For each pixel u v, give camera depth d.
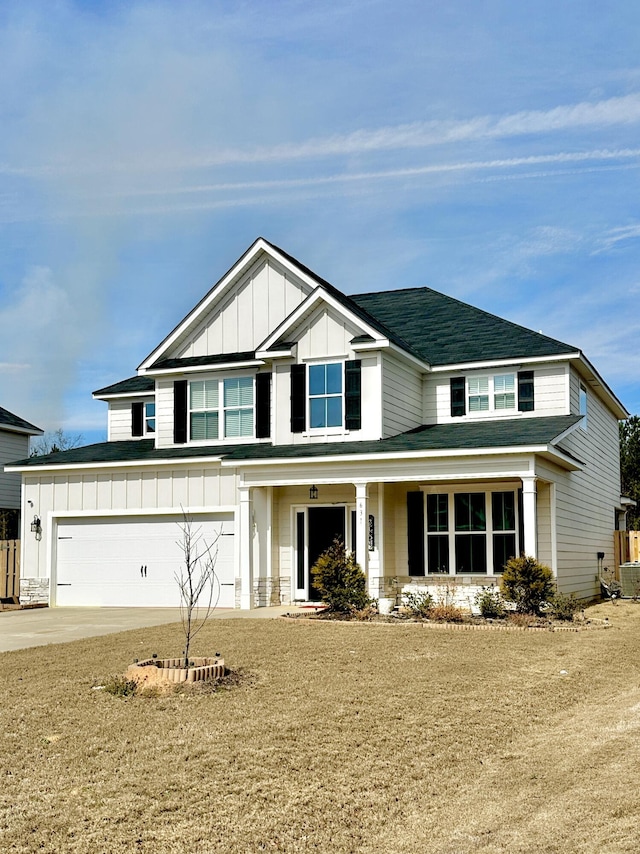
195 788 7.80
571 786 7.75
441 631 16.16
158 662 12.28
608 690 11.66
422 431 22.25
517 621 16.81
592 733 9.41
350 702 10.63
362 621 17.38
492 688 11.48
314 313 21.97
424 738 9.28
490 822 7.00
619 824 6.77
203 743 9.02
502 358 22.64
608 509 28.38
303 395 21.91
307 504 22.14
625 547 29.16
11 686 11.60
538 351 22.42
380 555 20.67
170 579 23.11
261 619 18.22
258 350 22.16
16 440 34.19
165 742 9.05
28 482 24.89
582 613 18.33
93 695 11.03
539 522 20.52
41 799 7.54
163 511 23.19
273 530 22.11
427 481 21.36
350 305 22.19
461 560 20.98
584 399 24.62
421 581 21.19
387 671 12.40
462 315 26.52
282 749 8.84
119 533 23.80
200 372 23.88
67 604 24.17
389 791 7.79
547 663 13.16
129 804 7.43
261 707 10.41
